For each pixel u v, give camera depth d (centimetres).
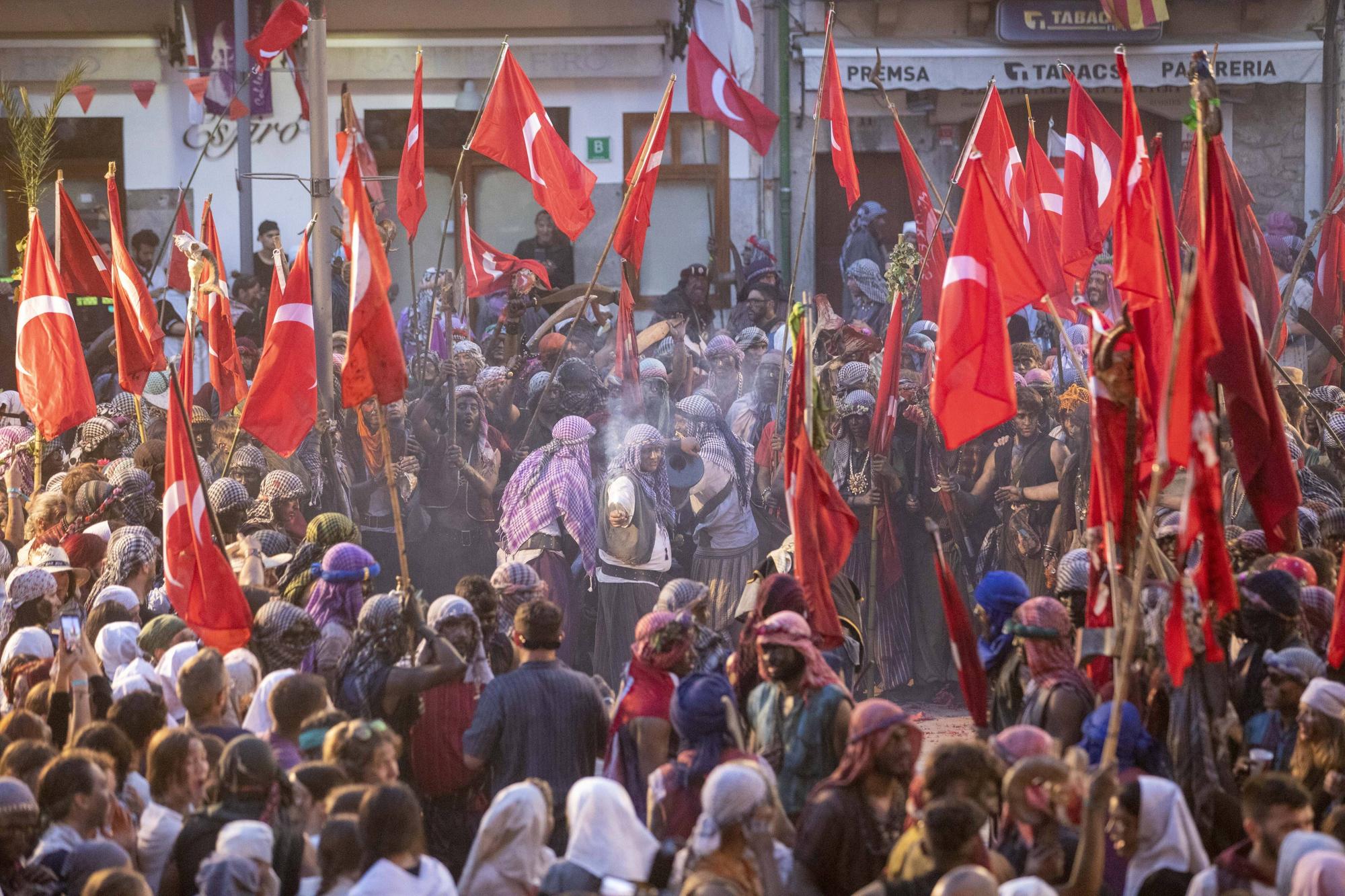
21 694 1823
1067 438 2816
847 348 3322
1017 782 1322
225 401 3069
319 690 1622
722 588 2866
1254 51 5162
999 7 5138
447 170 5197
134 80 5122
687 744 1508
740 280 5012
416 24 5138
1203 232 1783
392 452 2820
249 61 4856
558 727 1684
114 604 1958
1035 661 1575
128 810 1482
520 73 3102
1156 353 1933
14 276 4491
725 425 2916
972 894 1138
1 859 1303
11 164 4834
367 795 1277
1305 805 1266
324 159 2883
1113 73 5172
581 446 2759
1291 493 1828
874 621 2847
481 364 3375
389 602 1794
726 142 5216
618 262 5216
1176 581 1545
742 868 1271
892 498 2877
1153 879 1315
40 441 2667
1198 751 1551
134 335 2827
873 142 5256
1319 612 1795
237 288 4412
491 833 1341
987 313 1931
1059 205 3138
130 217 5162
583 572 2788
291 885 1368
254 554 2200
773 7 5144
